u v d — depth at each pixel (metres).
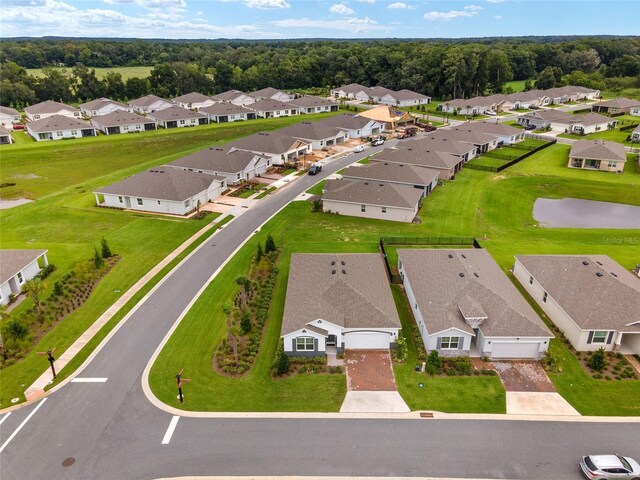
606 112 133.12
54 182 74.75
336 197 59.91
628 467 23.61
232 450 25.50
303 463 24.77
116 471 24.25
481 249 44.44
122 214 59.44
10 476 23.95
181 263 46.47
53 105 126.44
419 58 166.25
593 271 37.84
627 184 73.00
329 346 34.47
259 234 53.56
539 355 32.97
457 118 127.75
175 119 116.06
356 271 39.44
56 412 28.05
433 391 30.02
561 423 27.48
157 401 28.97
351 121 103.81
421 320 35.06
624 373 31.41
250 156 74.56
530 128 113.56
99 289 41.62
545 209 64.12
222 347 33.56
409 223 57.44
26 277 42.41
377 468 24.50
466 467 24.61
